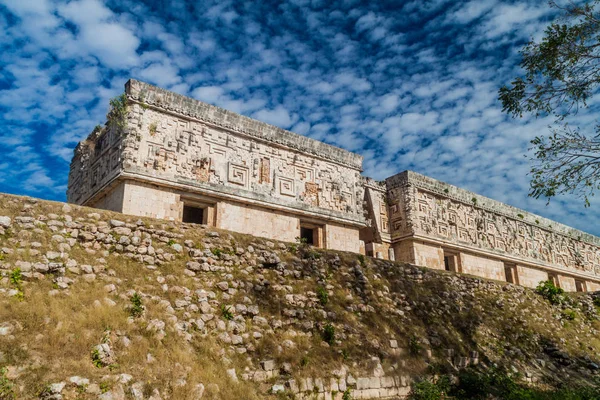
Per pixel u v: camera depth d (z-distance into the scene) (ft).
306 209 80.94
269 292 54.24
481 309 75.56
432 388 51.06
